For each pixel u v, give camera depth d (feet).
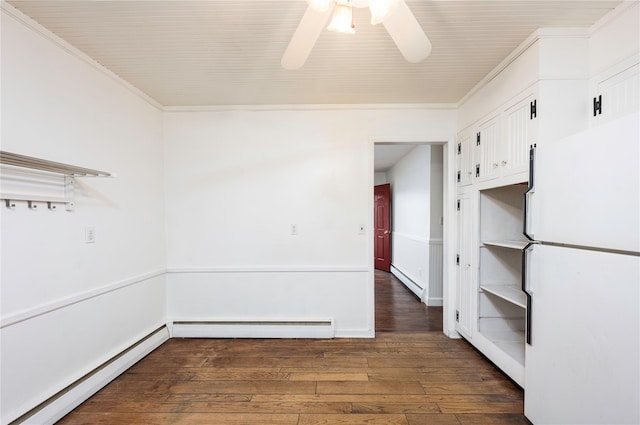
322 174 9.48
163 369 7.39
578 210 4.25
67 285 5.92
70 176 5.95
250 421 5.53
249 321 9.44
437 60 6.82
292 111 9.48
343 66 7.06
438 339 9.20
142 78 7.60
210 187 9.53
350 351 8.37
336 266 9.49
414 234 15.39
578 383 4.24
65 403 5.66
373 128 9.45
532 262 5.24
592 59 5.61
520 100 6.28
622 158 3.62
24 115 5.14
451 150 9.35
